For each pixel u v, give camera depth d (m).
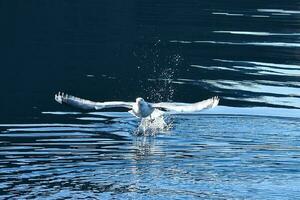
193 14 31.48
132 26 28.55
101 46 25.14
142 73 21.62
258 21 30.08
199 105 11.49
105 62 22.92
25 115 17.11
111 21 29.56
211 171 13.63
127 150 14.73
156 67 22.38
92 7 32.72
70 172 13.38
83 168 13.59
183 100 18.92
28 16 30.22
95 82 20.52
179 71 21.92
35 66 22.16
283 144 15.34
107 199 12.16
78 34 26.98
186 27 28.47
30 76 20.98
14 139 15.27
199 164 13.99
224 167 13.88
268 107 18.02
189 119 16.88
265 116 17.27
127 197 12.23
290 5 35.09
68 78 20.84
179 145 15.17
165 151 14.80
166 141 15.45
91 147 14.88
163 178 13.20
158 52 24.34
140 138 15.54
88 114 17.36
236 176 13.41
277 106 18.11
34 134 15.67
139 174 13.35
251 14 31.89
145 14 31.23
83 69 21.98
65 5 33.03
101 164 13.84
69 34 26.94
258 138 15.71
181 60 23.27
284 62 23.14
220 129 16.30
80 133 15.83
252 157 14.45
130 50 24.59
